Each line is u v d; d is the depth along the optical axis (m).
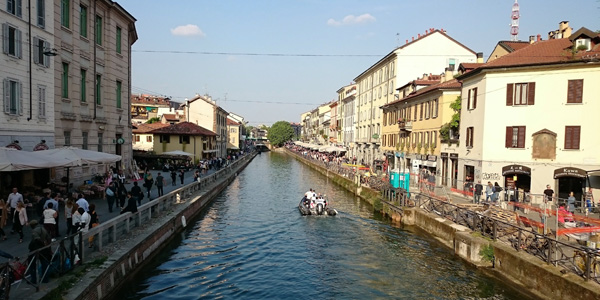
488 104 25.50
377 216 26.27
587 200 21.33
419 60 47.78
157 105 92.69
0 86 17.12
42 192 18.50
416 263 16.17
